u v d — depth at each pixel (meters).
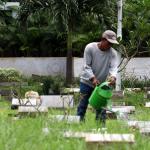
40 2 27.64
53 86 22.50
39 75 31.61
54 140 7.14
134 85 28.45
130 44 26.64
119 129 8.65
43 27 34.19
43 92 22.58
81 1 27.30
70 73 28.97
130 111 14.61
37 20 30.73
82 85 11.17
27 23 28.77
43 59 32.78
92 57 11.00
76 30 28.50
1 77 27.97
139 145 6.69
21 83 27.33
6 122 9.05
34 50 34.41
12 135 7.39
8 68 30.34
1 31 34.44
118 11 25.95
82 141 6.79
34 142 6.93
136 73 30.98
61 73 32.53
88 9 27.48
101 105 10.55
